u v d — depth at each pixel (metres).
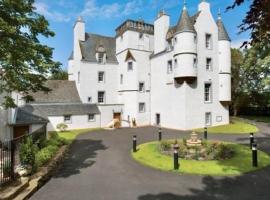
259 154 16.69
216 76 34.12
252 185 11.18
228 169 13.59
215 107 33.97
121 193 10.55
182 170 13.68
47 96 38.22
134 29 39.78
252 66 38.94
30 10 13.10
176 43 32.28
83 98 39.53
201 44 32.91
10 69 12.13
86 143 23.59
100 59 41.34
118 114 40.19
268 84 34.91
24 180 10.80
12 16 12.09
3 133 22.30
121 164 15.42
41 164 13.71
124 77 40.41
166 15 36.59
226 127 31.62
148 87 40.12
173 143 20.23
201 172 13.26
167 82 35.22
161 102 36.91
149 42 40.88
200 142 18.64
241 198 9.72
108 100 41.69
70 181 12.20
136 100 38.88
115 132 31.62
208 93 33.72
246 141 22.12
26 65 12.58
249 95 48.47
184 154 16.77
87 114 37.22
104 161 16.27
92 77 40.41
